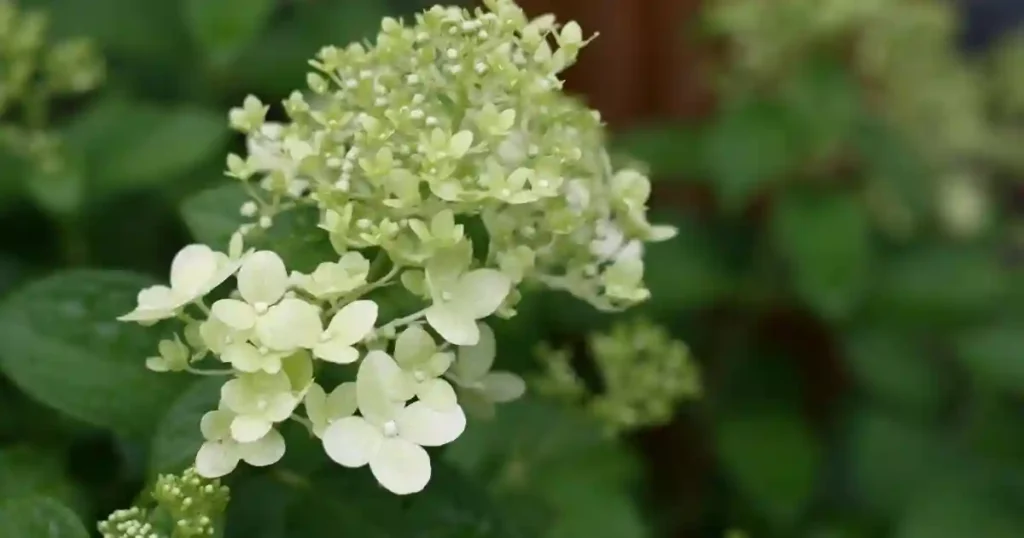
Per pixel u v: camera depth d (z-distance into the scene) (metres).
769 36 1.13
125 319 0.66
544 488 0.85
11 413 0.81
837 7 1.10
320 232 0.69
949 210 1.30
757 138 1.10
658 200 1.37
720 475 1.25
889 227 1.24
